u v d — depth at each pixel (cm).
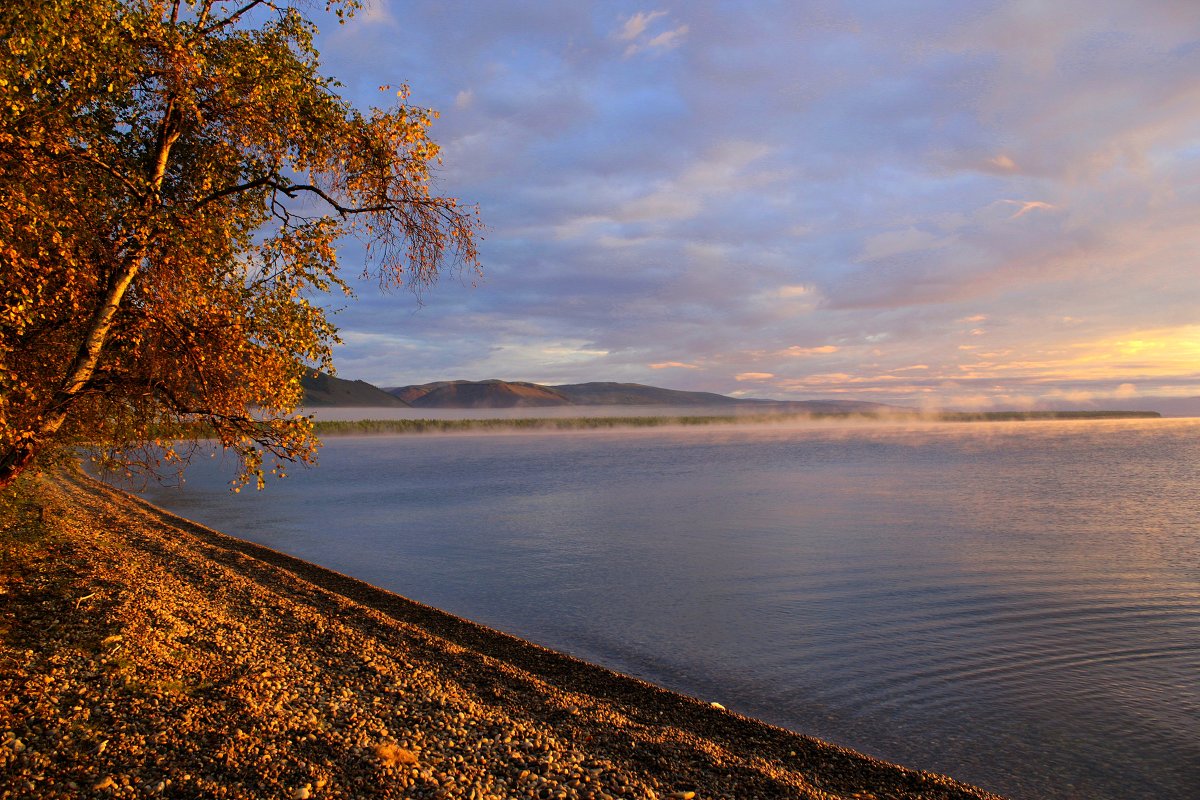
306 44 966
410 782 674
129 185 841
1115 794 859
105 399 981
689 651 1427
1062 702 1159
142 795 599
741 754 877
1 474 831
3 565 1446
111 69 770
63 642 970
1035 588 1958
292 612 1367
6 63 646
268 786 630
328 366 965
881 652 1419
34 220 681
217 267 925
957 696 1189
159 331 868
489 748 801
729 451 10838
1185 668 1320
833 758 888
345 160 963
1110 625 1598
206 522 3291
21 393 823
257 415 927
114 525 2378
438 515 3597
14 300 711
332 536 2923
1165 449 11338
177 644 1034
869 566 2278
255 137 934
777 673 1300
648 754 841
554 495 4600
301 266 895
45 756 645
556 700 1014
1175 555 2467
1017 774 916
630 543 2748
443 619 1498
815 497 4441
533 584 2033
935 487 5109
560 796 693
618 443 14138
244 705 811
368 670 1050
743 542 2772
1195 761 949
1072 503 4091
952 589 1955
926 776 845
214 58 911
